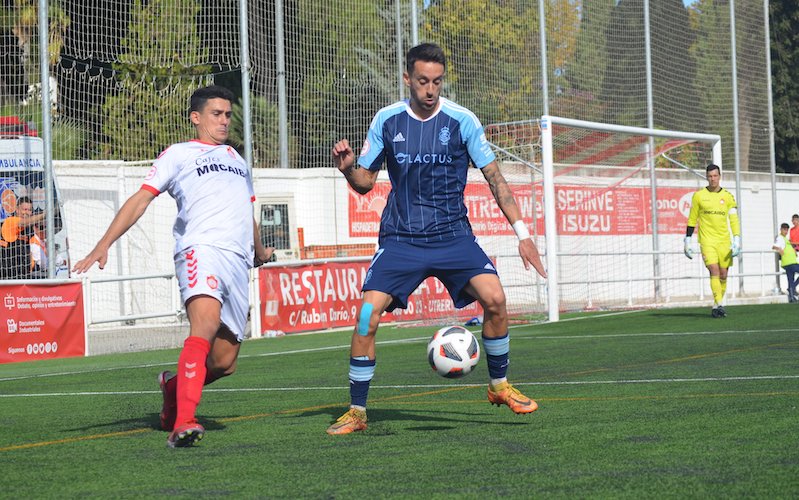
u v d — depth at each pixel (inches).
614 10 1317.7
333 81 1160.8
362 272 1090.7
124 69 1145.4
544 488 233.9
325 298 1037.2
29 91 1048.8
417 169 336.8
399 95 1149.1
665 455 273.0
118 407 441.4
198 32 1069.8
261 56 1116.5
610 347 676.1
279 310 979.3
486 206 1092.5
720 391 419.2
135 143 1157.7
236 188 334.0
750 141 1525.6
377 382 509.7
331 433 332.8
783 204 1702.8
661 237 1359.5
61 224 957.2
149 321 1139.9
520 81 1221.7
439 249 339.0
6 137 949.8
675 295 1390.3
